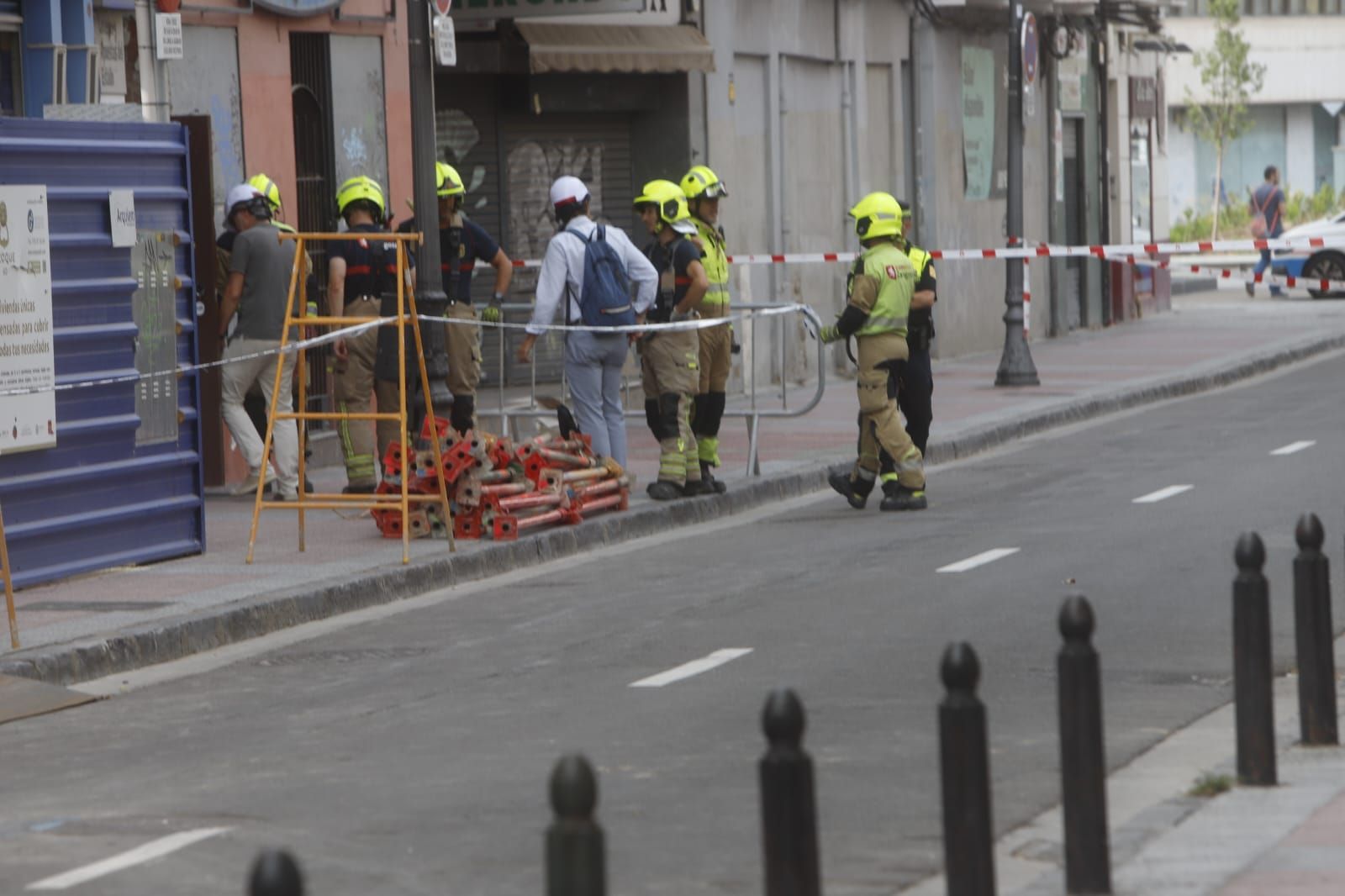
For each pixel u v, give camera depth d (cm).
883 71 8525
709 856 1967
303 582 3634
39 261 3600
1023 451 5847
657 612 3416
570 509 4231
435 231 4512
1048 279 9975
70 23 4572
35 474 3638
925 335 4678
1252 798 2111
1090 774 1780
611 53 6506
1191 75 18738
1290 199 18000
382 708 2755
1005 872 1916
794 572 3769
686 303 4500
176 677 3088
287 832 2100
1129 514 4300
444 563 3847
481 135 6575
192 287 4019
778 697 1430
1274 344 8950
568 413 4456
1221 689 2689
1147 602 3297
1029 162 9825
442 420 4144
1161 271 11550
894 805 2145
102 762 2512
